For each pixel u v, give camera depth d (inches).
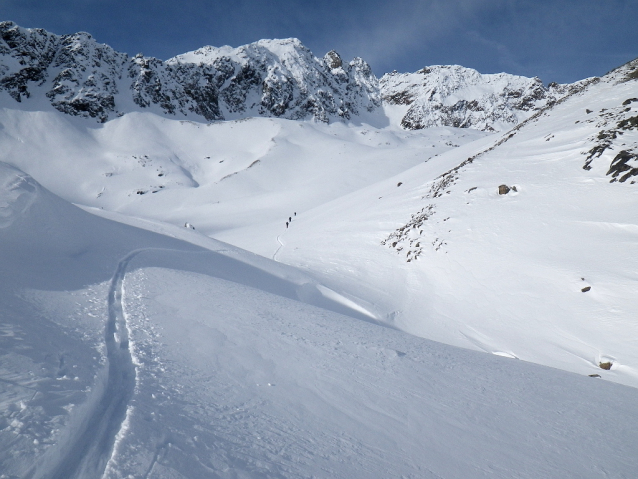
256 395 129.0
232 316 229.9
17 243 271.1
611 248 535.8
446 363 221.1
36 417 79.0
